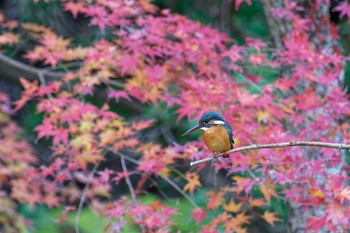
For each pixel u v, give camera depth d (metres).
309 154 10.47
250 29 17.53
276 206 16.62
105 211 9.85
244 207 12.63
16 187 12.62
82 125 10.79
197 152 10.20
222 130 8.48
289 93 11.77
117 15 11.39
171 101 10.86
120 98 17.41
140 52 12.09
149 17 11.50
